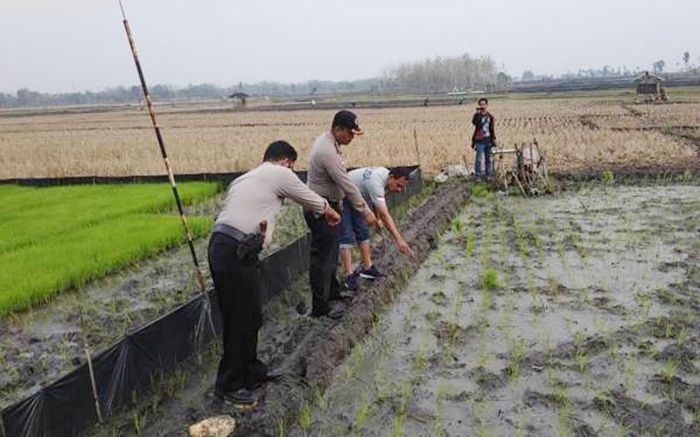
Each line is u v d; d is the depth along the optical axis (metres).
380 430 4.57
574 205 12.01
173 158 22.59
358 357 5.77
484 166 16.48
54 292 7.94
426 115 44.31
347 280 7.10
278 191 4.79
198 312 6.07
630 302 6.78
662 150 17.92
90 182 18.23
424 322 6.55
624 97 60.28
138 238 10.03
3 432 4.07
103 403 4.90
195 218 11.68
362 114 48.62
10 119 70.75
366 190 6.84
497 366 5.44
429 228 9.98
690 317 6.27
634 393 4.87
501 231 10.22
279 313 7.12
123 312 7.45
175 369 5.74
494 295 7.21
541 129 26.25
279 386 5.01
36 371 5.95
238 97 82.75
